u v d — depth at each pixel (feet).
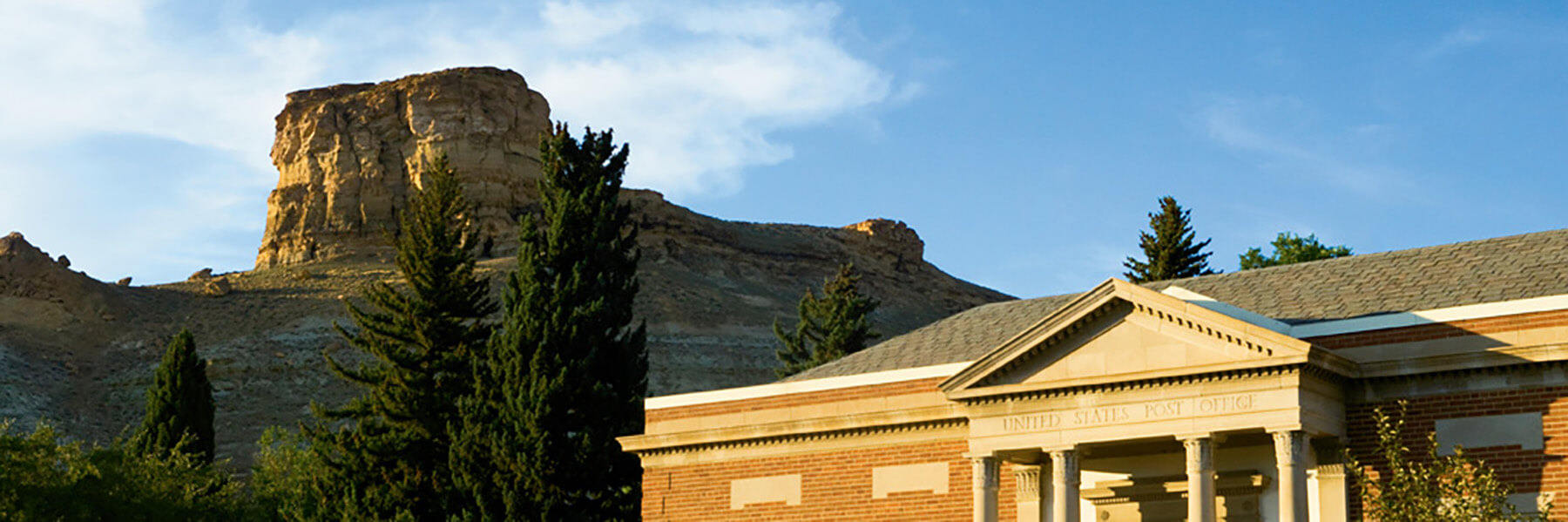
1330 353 136.15
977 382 150.10
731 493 169.78
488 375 211.61
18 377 615.57
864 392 164.76
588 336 206.18
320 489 231.30
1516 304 134.92
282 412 570.46
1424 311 138.92
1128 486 150.61
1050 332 146.41
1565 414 131.44
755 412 170.71
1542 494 130.72
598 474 199.31
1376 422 137.28
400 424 229.66
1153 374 140.87
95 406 618.03
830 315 428.15
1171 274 297.74
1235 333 137.49
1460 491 119.96
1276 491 143.84
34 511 200.95
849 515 161.99
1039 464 152.97
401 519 212.43
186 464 249.14
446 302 236.84
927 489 158.30
